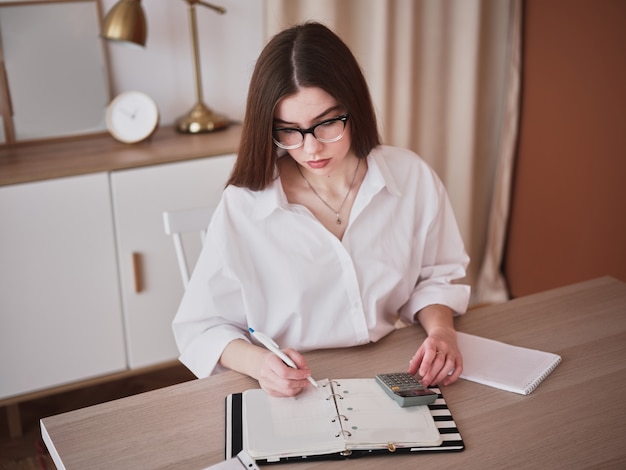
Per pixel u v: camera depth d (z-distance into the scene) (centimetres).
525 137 306
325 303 150
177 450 116
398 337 150
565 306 160
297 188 151
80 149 248
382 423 118
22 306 230
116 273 239
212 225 148
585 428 119
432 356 133
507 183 314
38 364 237
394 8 279
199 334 148
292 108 133
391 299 158
